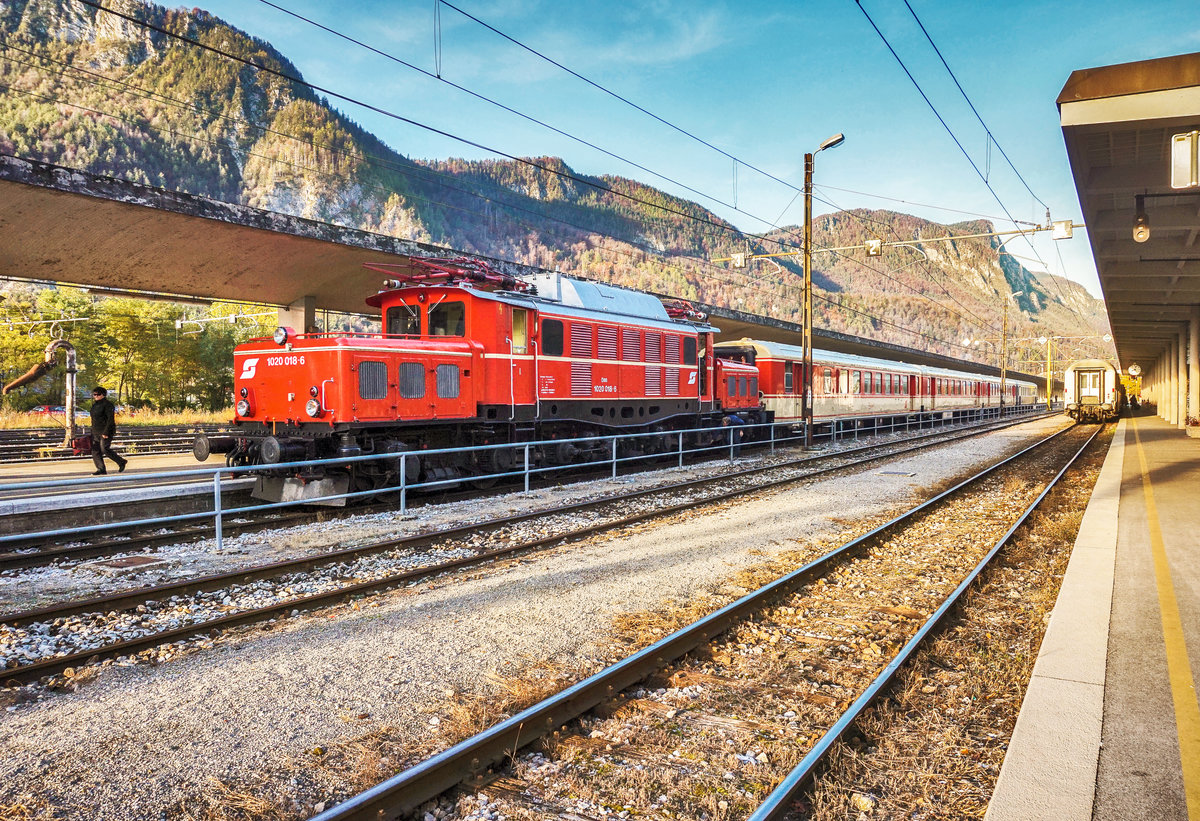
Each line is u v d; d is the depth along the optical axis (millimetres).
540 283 16047
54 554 8539
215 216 13922
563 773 3844
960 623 6410
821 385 27875
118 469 14758
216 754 4027
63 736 4230
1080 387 43094
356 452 11320
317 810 3508
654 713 4594
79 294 49688
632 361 17250
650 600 6980
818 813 3404
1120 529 9250
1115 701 4121
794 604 6977
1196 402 27734
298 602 6688
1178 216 14227
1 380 44594
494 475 13812
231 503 11938
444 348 12789
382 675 5145
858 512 12055
